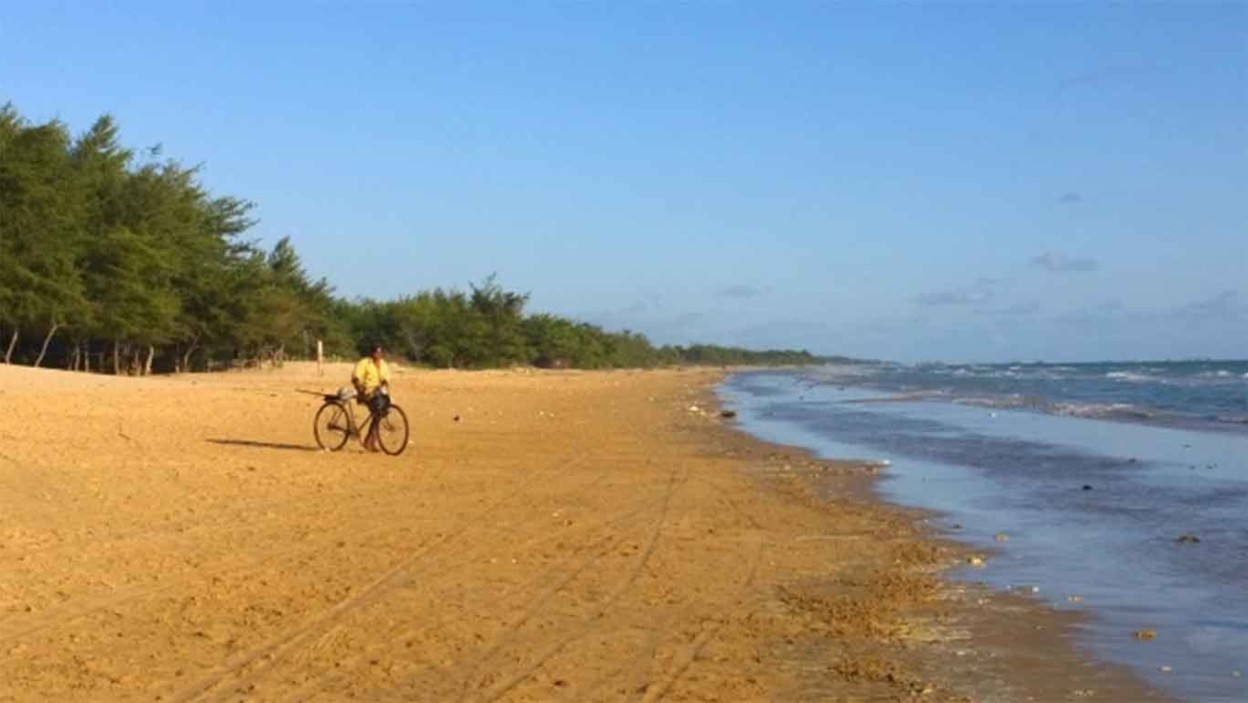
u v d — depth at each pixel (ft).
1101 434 100.32
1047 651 28.02
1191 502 55.57
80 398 101.55
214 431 82.64
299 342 265.95
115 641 27.86
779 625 30.58
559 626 30.17
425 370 300.20
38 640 27.81
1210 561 39.96
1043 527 48.19
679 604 32.96
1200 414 127.95
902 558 40.73
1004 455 81.30
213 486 54.49
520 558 39.45
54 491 50.67
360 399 73.82
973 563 39.86
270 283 224.12
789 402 173.47
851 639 29.17
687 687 24.89
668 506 53.16
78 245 169.07
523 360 399.24
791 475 67.77
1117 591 35.12
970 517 51.13
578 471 67.26
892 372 469.98
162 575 35.19
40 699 23.45
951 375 371.56
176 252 188.65
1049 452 83.41
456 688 24.68
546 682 25.17
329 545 40.93
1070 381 268.21
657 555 40.52
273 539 41.78
